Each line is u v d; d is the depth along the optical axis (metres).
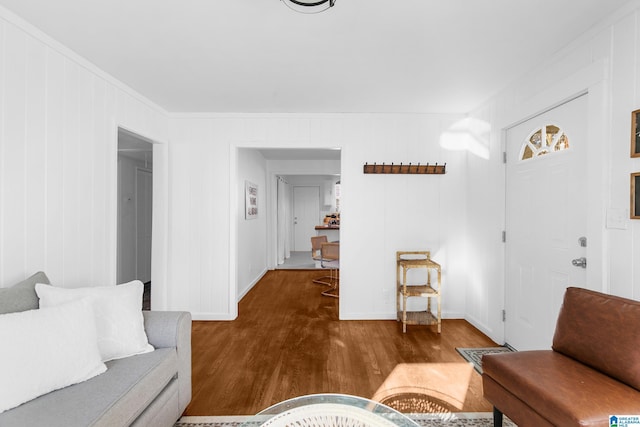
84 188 2.21
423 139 3.43
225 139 3.41
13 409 1.15
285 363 2.42
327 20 1.78
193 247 3.42
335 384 2.12
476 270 3.19
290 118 3.41
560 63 2.11
